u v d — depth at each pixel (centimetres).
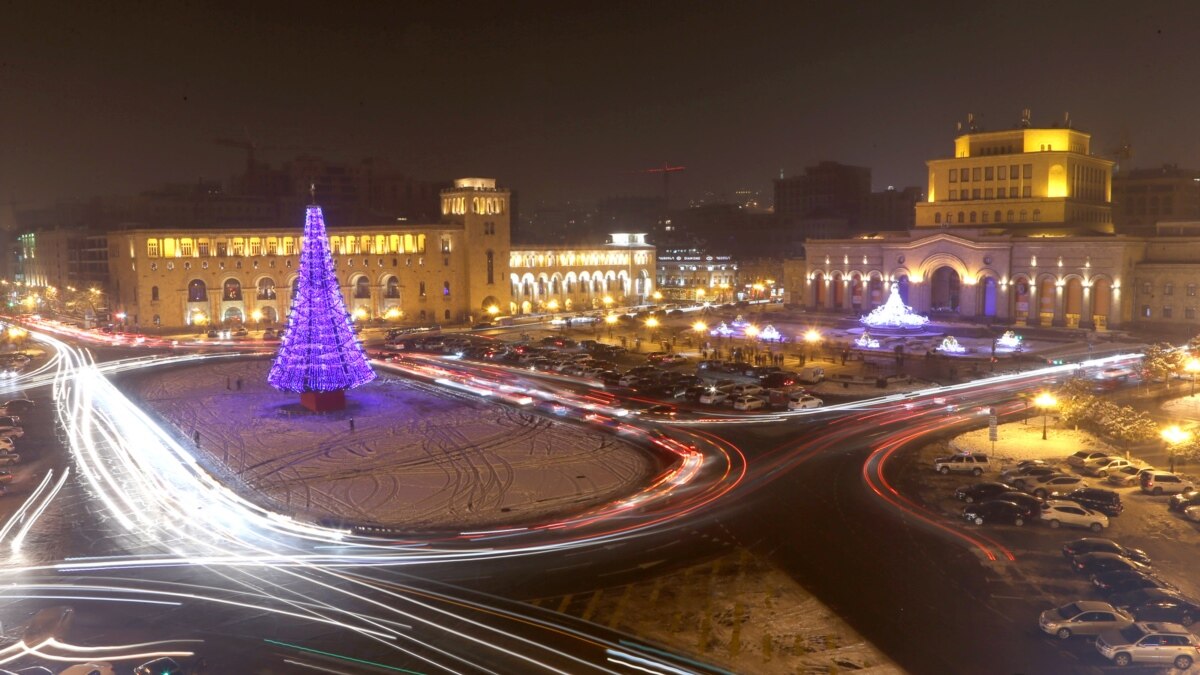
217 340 13888
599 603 3716
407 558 4275
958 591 3831
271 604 3744
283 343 7969
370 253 16362
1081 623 3366
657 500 5138
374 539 4562
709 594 3803
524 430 7062
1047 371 9400
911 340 11956
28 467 6044
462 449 6456
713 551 4303
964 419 7181
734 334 13112
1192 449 5538
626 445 6500
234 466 6047
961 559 4188
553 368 10300
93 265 17912
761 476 5600
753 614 3603
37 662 3231
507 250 17150
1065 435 6550
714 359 10656
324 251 7850
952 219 14688
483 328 15025
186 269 15312
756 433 6831
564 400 8356
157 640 3412
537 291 18262
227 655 3284
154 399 8562
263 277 15912
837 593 3809
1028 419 7131
